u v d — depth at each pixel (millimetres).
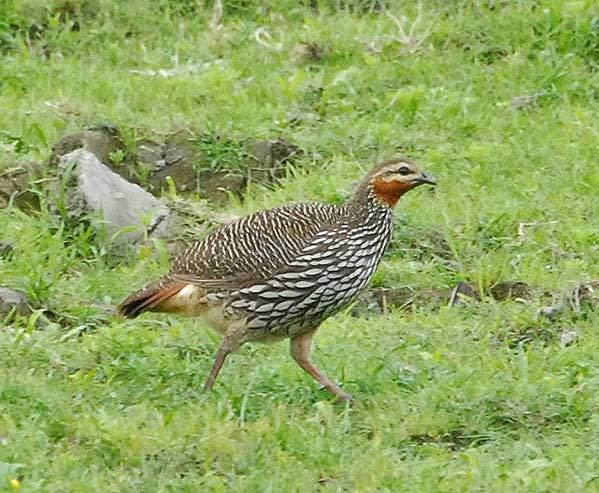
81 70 18422
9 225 14359
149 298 11500
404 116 17312
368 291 13547
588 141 16516
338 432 10508
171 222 14625
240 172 16047
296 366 11797
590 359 11898
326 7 20062
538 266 13883
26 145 16047
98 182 14531
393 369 11688
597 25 18781
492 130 17000
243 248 11328
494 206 15000
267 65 18781
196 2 20078
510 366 11727
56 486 9586
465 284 13648
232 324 11406
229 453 10094
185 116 16750
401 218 14602
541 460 10133
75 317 12727
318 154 16375
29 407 10742
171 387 11328
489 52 18891
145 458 10039
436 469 9977
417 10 19688
